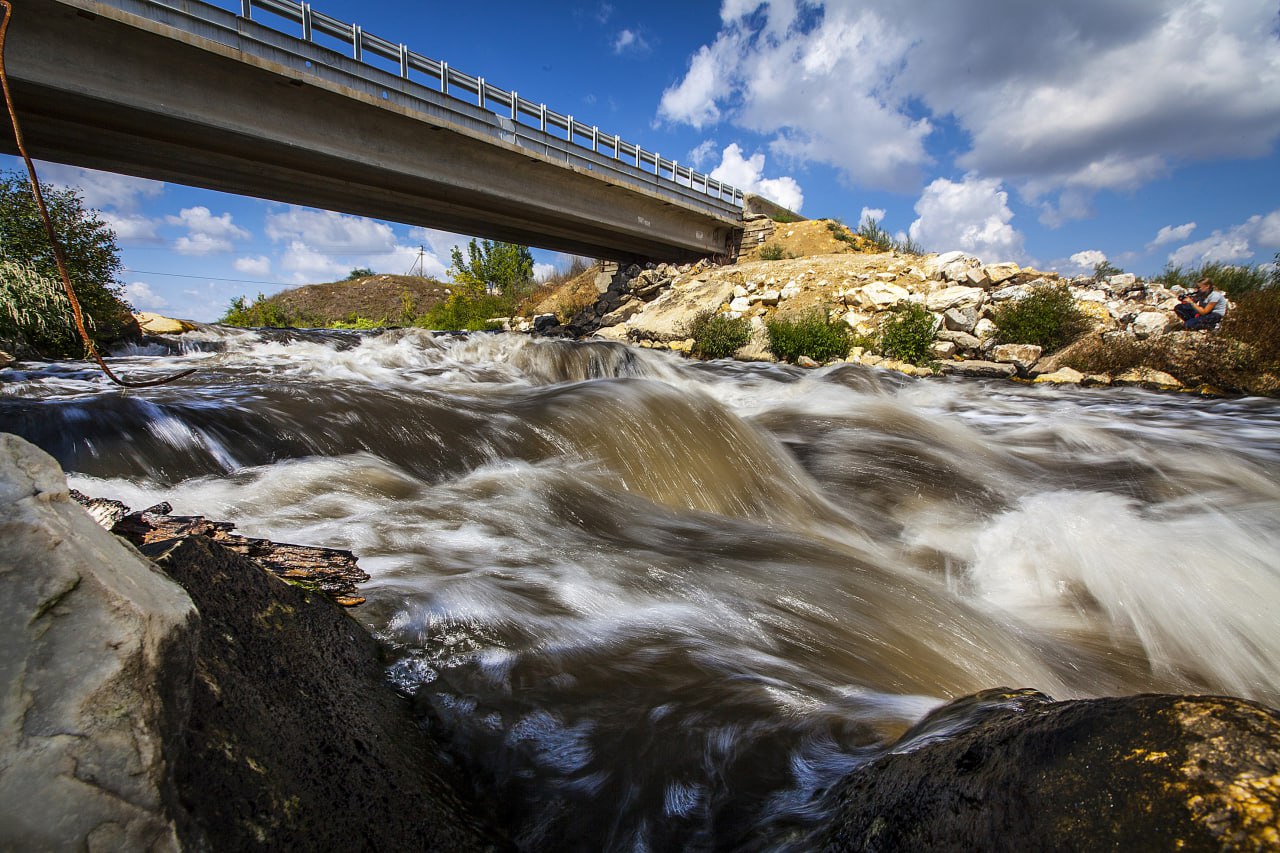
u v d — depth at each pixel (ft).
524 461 17.29
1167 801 2.81
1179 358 42.55
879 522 17.07
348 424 17.74
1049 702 4.54
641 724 6.78
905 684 8.30
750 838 4.99
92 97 40.01
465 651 7.99
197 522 7.30
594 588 10.22
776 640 9.11
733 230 103.86
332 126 52.60
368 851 4.34
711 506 16.55
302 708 5.03
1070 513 15.71
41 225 31.58
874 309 59.47
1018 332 49.80
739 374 43.60
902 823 3.82
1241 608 11.64
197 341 38.01
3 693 2.56
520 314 107.45
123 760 2.70
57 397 18.66
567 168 71.10
